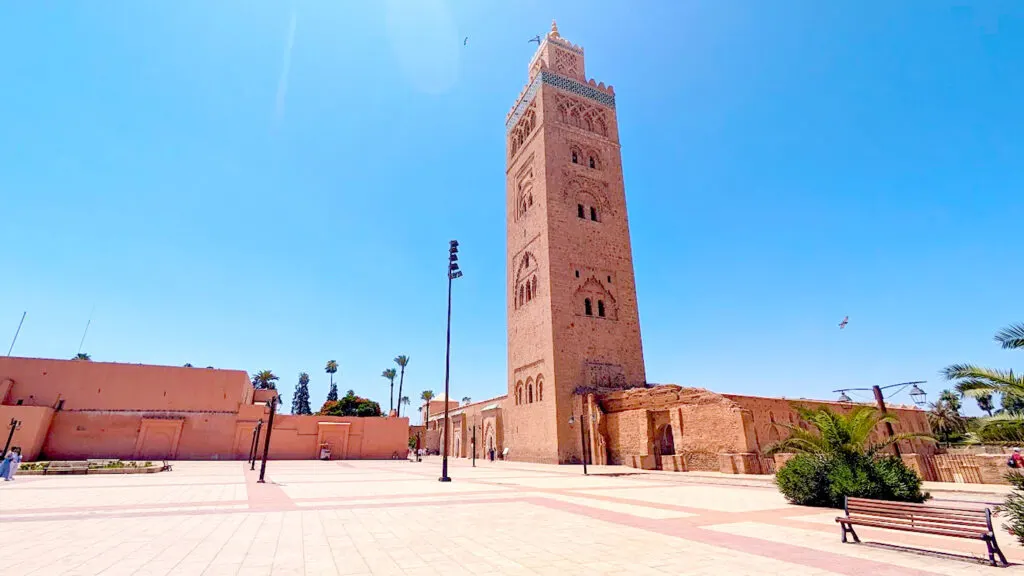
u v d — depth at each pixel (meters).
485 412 53.03
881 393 25.73
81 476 23.83
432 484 19.98
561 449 37.50
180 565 6.75
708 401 28.72
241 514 11.31
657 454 31.84
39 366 39.34
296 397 103.44
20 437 35.97
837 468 13.47
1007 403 10.19
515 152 55.00
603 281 45.06
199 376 43.69
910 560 7.36
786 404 36.28
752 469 25.23
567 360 40.41
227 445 43.25
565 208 45.75
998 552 7.05
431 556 7.42
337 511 11.91
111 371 41.06
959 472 20.47
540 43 55.03
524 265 47.94
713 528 9.97
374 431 50.38
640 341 44.72
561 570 6.68
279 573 6.43
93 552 7.40
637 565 6.96
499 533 9.23
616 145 52.09
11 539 8.25
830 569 6.80
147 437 40.78
